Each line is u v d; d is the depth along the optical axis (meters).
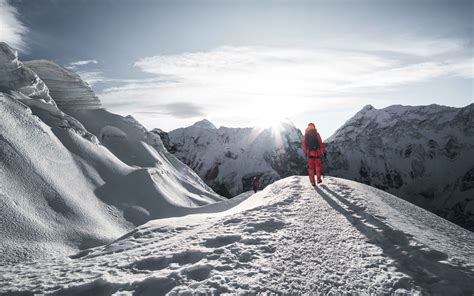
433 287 4.73
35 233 23.94
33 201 27.81
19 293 5.74
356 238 6.80
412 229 7.36
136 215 37.16
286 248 6.44
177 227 10.54
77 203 31.67
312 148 12.50
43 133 39.31
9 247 21.12
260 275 5.29
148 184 45.25
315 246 6.52
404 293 4.67
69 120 49.25
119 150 61.94
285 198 10.60
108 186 40.50
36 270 7.32
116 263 6.95
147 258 6.76
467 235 8.41
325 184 12.55
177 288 5.03
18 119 37.47
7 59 48.44
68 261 8.48
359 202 9.41
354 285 4.98
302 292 4.82
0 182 26.94
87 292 5.51
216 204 41.91
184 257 6.59
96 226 29.41
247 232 7.60
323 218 8.30
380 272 5.30
